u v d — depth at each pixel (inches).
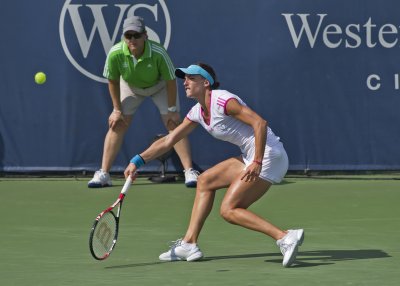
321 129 1579.7
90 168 1581.0
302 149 1583.4
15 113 1565.0
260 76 1566.2
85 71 1562.5
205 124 917.2
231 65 1561.3
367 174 1622.8
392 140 1587.1
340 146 1584.6
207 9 1557.6
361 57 1574.8
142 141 1560.0
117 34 1556.3
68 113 1567.4
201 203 932.0
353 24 1571.1
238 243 1029.2
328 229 1126.4
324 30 1568.7
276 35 1562.5
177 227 1144.2
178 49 1557.6
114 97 1486.2
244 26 1561.3
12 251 987.9
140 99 1505.9
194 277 848.9
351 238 1061.8
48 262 928.3
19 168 1574.8
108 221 874.8
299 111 1573.6
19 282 833.5
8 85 1558.8
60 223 1170.6
